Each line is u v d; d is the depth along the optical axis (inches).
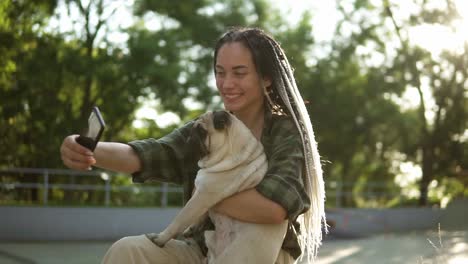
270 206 90.5
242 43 100.0
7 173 731.4
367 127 1009.5
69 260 445.7
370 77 986.1
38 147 741.3
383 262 424.2
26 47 723.4
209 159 94.8
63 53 729.0
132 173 103.3
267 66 100.3
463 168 998.4
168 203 832.3
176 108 813.9
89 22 765.3
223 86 100.4
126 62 737.0
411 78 965.8
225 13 895.1
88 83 767.1
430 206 904.9
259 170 94.3
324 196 102.5
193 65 883.4
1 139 724.7
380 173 1122.0
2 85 711.1
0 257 461.1
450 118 989.2
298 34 976.9
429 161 994.1
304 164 97.9
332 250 518.0
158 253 97.7
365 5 969.5
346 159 1073.5
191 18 868.0
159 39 759.7
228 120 95.0
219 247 95.6
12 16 714.8
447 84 968.3
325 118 996.6
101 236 620.4
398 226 772.6
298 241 101.4
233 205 92.6
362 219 736.3
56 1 735.1
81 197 782.5
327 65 1000.2
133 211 637.3
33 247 536.4
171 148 105.0
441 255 139.7
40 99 731.4
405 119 994.7
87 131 90.3
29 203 649.6
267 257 92.1
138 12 832.3
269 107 101.2
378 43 980.6
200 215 95.2
